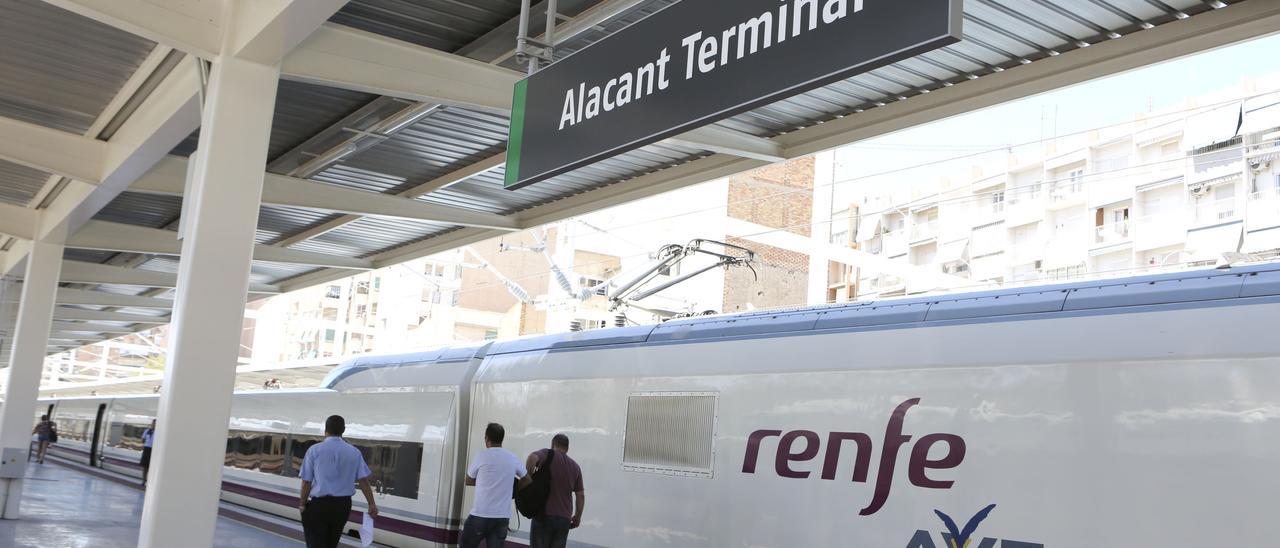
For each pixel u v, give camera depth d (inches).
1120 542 224.5
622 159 512.4
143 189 551.5
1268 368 212.4
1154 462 223.5
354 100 462.0
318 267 908.6
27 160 505.0
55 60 425.1
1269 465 206.7
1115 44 324.5
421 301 3169.3
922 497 262.2
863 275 2313.0
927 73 367.6
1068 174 1925.4
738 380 323.3
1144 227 1718.8
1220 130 1585.9
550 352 418.3
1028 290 268.7
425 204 616.4
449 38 398.0
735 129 446.0
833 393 292.7
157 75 426.3
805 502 290.5
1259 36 285.7
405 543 482.6
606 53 207.6
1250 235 1505.9
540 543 343.0
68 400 1433.3
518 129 233.8
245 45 333.4
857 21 152.4
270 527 604.1
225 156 337.7
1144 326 236.4
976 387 259.6
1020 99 357.1
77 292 1114.1
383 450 515.8
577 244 2281.0
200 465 325.7
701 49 182.1
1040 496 240.1
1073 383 241.3
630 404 362.0
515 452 419.5
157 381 1774.1
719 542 314.5
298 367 1077.1
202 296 330.0
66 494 725.3
